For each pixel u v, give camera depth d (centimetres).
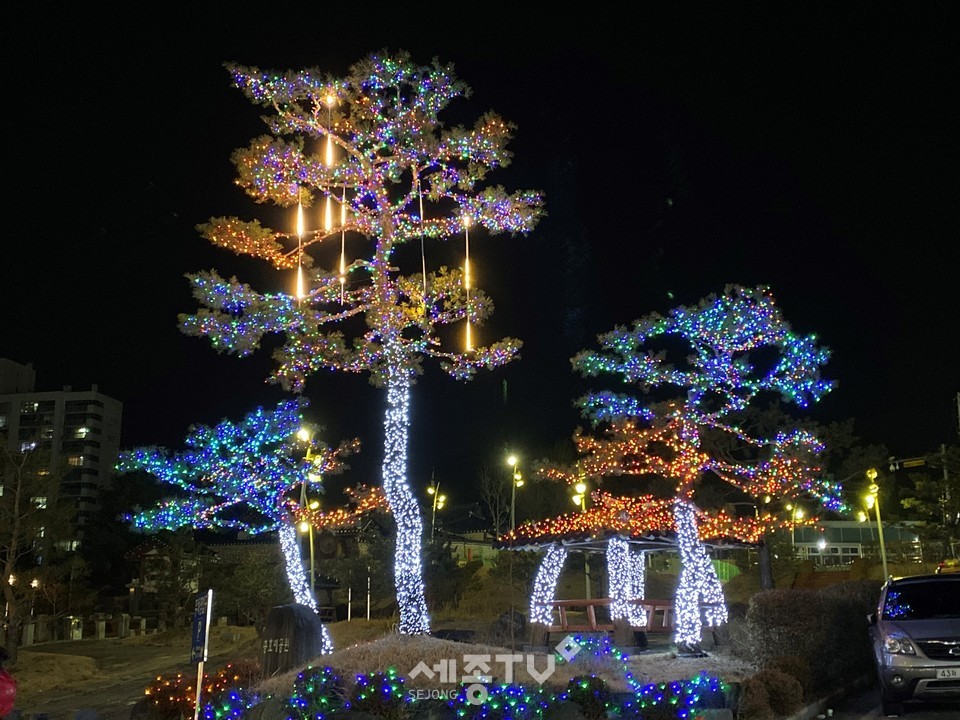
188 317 1384
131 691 2216
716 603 1759
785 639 1272
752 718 1009
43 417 9656
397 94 1428
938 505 3356
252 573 3553
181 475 1861
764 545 1948
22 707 2038
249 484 1786
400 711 960
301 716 979
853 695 1327
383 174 1450
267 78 1377
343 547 3950
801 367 1772
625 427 1905
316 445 1933
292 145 1405
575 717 967
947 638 1085
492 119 1402
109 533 5153
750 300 1823
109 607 5053
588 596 2855
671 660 1465
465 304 1519
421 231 1463
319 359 1570
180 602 4397
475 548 4744
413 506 1419
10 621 2788
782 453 1978
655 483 2809
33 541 3019
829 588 1625
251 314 1405
